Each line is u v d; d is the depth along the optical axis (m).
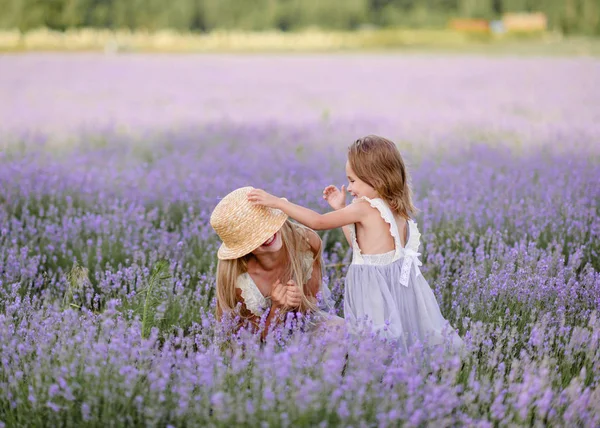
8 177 6.23
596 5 44.84
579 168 6.88
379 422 2.58
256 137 10.72
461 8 45.41
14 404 2.75
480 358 3.19
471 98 17.23
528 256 4.23
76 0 40.41
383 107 15.50
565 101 16.05
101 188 6.31
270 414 2.50
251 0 43.59
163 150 9.48
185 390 2.65
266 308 3.56
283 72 25.81
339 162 8.09
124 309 3.65
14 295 3.72
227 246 3.49
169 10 42.38
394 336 3.25
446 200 5.67
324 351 3.05
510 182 6.19
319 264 3.79
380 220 3.51
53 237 4.79
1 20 39.62
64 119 13.09
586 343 3.23
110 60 31.16
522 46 40.97
